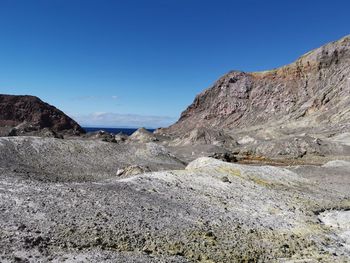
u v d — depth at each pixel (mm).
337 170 55625
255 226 24141
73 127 165250
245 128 191125
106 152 54562
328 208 32906
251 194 32031
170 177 31922
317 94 182875
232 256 18625
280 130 147500
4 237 15406
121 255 16156
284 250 20656
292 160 84125
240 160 86625
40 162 44562
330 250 21891
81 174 43188
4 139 47312
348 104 150500
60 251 15477
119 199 23406
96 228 18406
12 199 19906
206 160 42500
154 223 20906
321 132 130125
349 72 182500
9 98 164000
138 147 58875
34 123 146000
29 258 14203
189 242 19391
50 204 20281
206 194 29297
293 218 27516
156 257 16734
